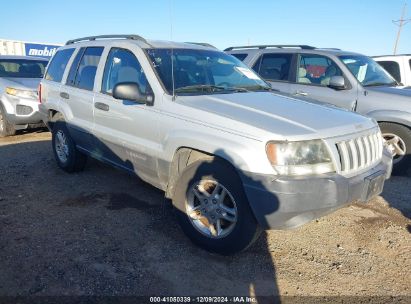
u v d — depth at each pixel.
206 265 3.29
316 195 2.85
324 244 3.71
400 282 3.15
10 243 3.54
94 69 4.77
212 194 3.35
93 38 5.11
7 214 4.17
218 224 3.35
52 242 3.59
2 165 6.02
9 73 9.19
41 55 17.72
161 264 3.28
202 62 4.37
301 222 2.96
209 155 3.38
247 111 3.30
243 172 2.97
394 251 3.63
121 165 4.39
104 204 4.50
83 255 3.38
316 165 2.93
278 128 2.97
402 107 5.50
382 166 3.50
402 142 5.64
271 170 2.88
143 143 3.87
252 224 3.12
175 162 3.60
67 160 5.47
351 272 3.27
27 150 7.06
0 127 8.55
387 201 4.80
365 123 3.48
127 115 4.04
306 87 6.41
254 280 3.10
